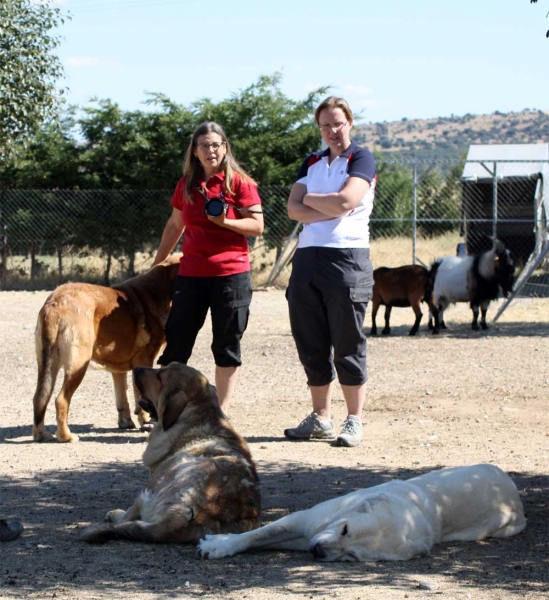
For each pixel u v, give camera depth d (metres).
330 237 6.99
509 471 6.25
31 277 20.30
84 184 21.34
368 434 7.52
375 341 13.41
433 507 4.64
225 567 4.26
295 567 4.26
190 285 7.14
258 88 22.05
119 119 21.45
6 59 16.45
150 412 5.35
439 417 8.16
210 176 7.09
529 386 9.59
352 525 4.33
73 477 6.14
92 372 10.80
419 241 24.41
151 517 4.69
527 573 4.21
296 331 7.28
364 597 3.85
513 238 21.98
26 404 8.85
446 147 104.50
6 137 16.91
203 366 11.02
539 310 17.11
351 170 6.95
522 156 23.45
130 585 4.02
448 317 16.61
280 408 8.64
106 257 21.03
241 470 4.80
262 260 21.33
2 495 5.68
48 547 4.59
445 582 4.07
